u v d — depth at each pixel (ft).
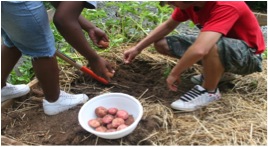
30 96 6.93
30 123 6.20
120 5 8.74
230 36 6.47
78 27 5.43
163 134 5.72
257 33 6.52
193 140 5.64
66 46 8.20
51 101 6.27
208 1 6.00
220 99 6.57
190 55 5.78
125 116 5.76
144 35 8.79
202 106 6.37
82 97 6.54
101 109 5.90
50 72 5.94
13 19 5.34
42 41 5.61
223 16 5.90
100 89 7.00
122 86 7.04
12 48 6.29
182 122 6.02
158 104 6.41
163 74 7.38
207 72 6.21
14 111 6.52
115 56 7.93
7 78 7.01
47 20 5.62
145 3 8.90
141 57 7.86
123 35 8.61
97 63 5.84
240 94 6.76
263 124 5.93
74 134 5.76
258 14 10.20
